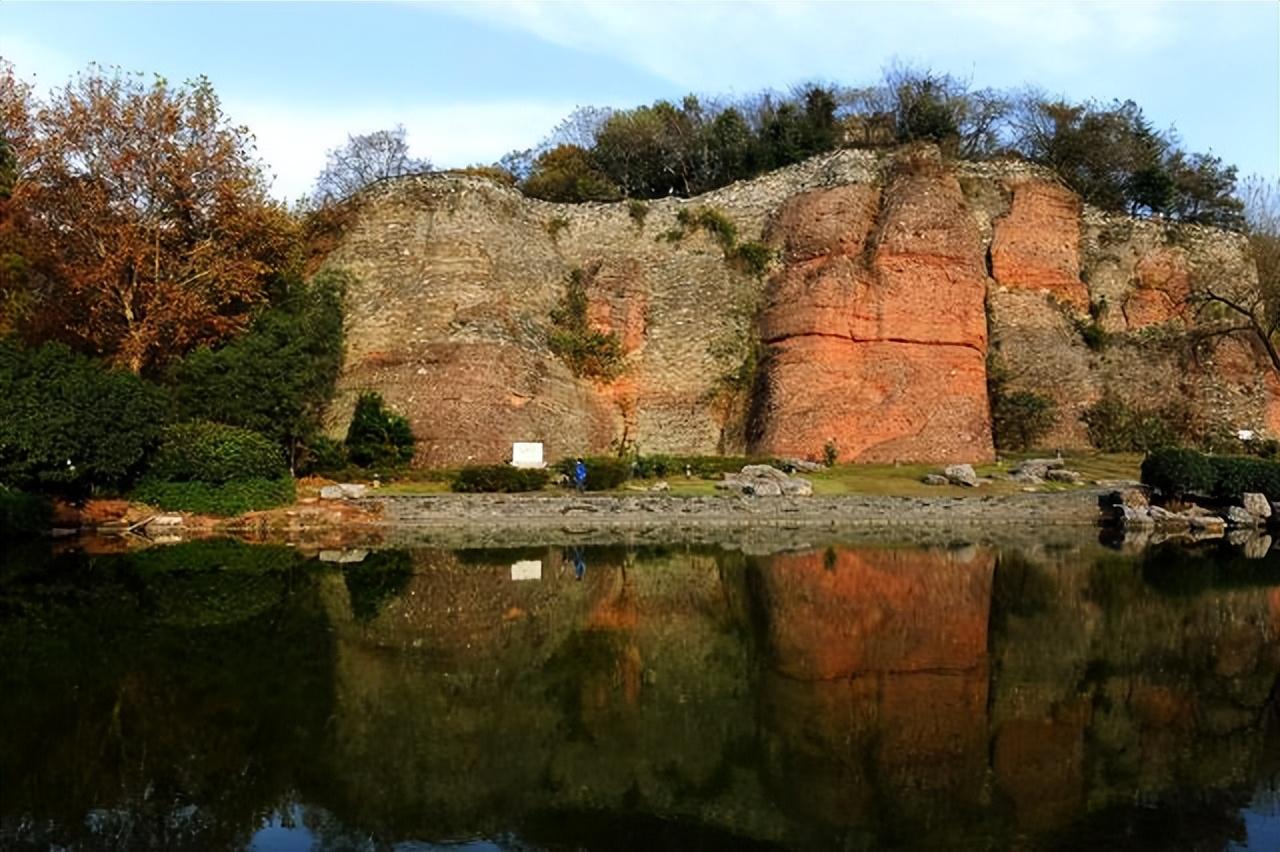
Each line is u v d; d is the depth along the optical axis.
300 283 38.97
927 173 42.66
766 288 43.53
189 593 17.22
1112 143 56.34
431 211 42.09
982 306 41.88
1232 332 46.50
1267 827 7.80
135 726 9.97
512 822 7.83
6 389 25.88
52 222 33.03
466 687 11.47
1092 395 44.50
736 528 28.05
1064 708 10.85
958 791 8.48
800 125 54.44
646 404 42.38
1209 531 29.78
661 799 8.27
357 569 20.22
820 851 7.34
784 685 11.66
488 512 28.77
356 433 34.97
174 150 33.88
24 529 24.95
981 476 35.44
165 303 33.22
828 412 38.88
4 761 8.99
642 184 63.34
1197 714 10.73
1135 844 7.49
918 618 15.60
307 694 11.05
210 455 27.56
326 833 7.66
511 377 38.06
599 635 14.28
